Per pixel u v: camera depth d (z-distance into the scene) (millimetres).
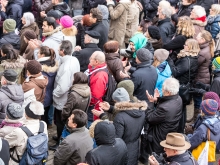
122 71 10562
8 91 8953
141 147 10016
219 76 10688
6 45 10289
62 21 11641
